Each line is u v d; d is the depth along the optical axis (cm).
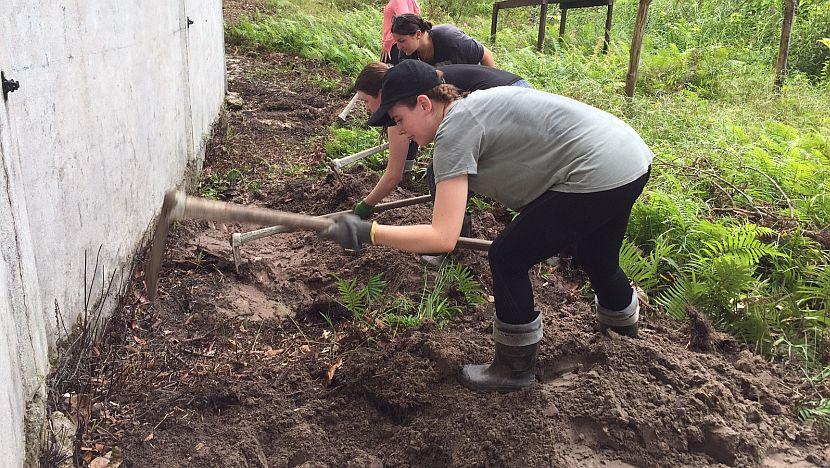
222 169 644
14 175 239
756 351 362
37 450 249
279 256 468
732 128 679
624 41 1272
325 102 887
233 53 1151
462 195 258
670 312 386
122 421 300
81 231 320
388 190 410
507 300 289
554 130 264
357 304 389
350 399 322
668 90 953
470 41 476
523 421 285
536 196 274
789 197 529
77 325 316
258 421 304
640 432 280
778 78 987
